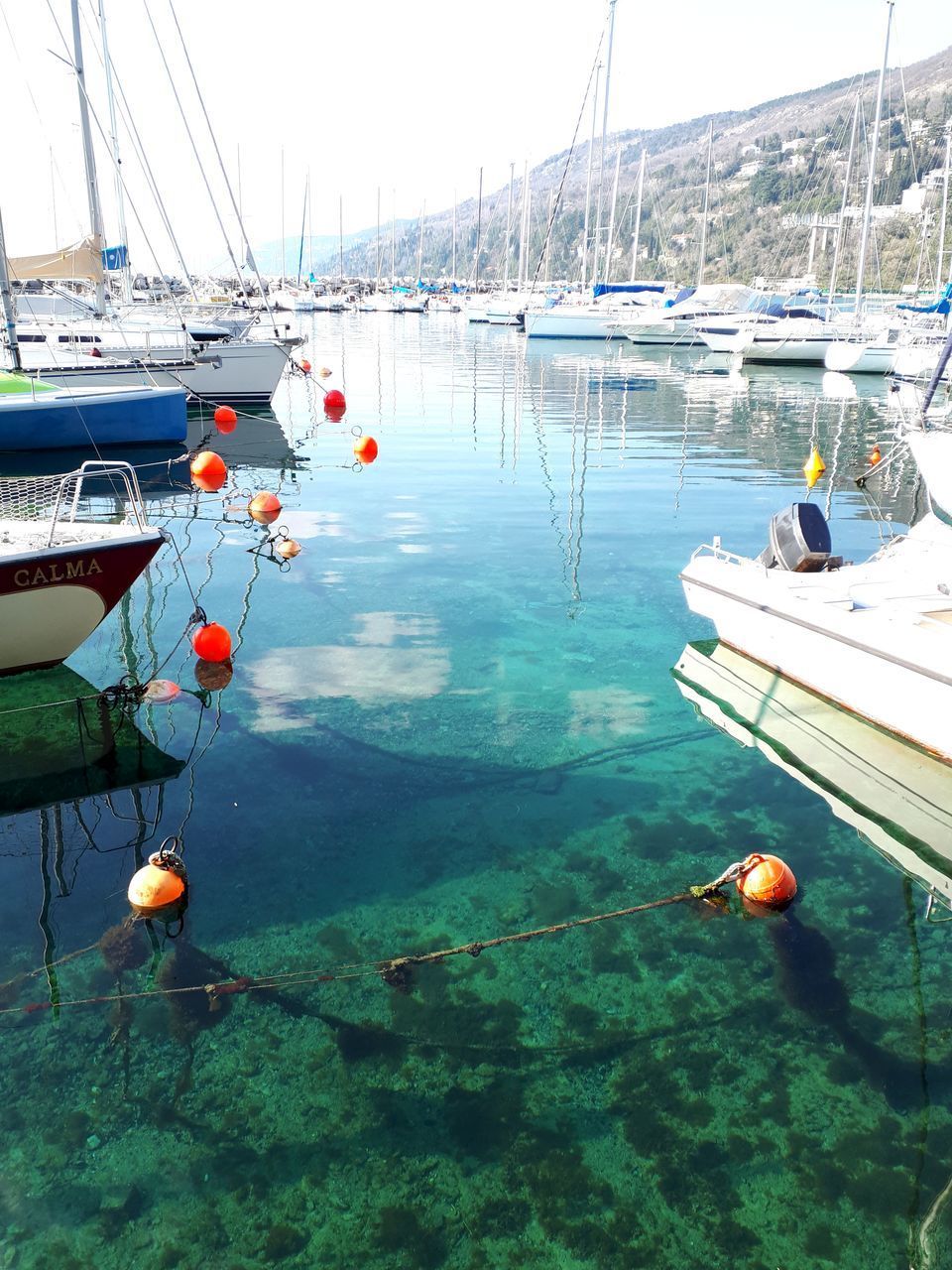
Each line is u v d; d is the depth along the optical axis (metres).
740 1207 3.36
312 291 85.88
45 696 7.38
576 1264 3.15
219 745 6.65
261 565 10.98
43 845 5.46
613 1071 3.95
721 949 4.72
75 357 19.38
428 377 31.03
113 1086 3.79
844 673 7.04
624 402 26.09
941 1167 3.53
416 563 11.16
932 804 6.23
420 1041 4.07
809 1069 3.98
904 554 8.68
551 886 5.20
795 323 37.06
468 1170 3.48
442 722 7.07
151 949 4.60
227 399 22.08
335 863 5.33
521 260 64.56
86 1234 3.20
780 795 6.22
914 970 4.59
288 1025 4.13
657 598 9.98
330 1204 3.33
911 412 21.62
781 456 18.73
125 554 7.18
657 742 6.88
